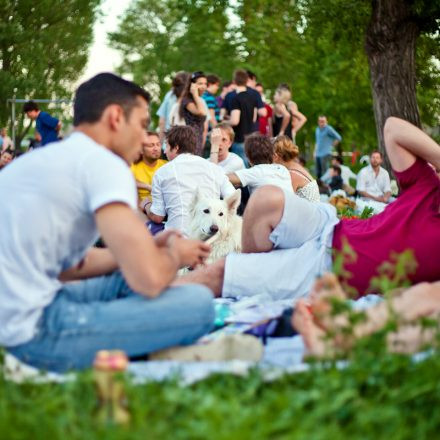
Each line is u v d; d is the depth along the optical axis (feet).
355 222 17.57
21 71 140.97
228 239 26.99
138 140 13.00
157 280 12.02
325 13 67.51
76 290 13.06
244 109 47.60
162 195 28.40
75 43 147.33
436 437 9.63
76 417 9.39
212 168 28.50
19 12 140.87
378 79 59.26
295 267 16.87
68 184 11.85
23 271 11.87
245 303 15.85
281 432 9.04
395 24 58.13
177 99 43.42
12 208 11.85
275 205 17.19
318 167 79.51
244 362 11.39
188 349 12.69
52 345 12.02
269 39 104.17
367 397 10.26
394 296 12.68
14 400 10.02
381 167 56.95
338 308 11.00
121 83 12.83
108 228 11.75
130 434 8.82
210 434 8.64
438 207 16.72
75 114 12.89
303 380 10.51
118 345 12.21
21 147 130.21
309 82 116.06
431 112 102.32
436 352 10.95
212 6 77.51
